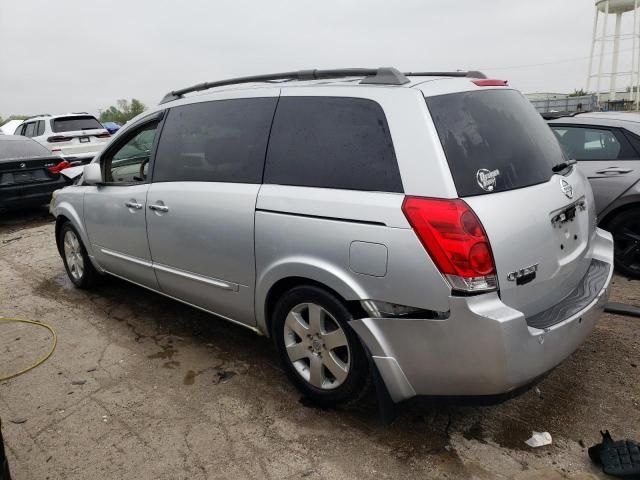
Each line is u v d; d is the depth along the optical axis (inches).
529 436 108.5
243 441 110.2
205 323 169.9
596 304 108.5
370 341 101.9
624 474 93.4
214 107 136.9
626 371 130.8
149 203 148.8
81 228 185.9
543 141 118.0
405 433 110.6
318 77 121.5
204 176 135.2
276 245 114.8
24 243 291.4
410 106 100.1
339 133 109.3
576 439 107.0
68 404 126.3
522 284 96.2
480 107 106.9
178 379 135.9
